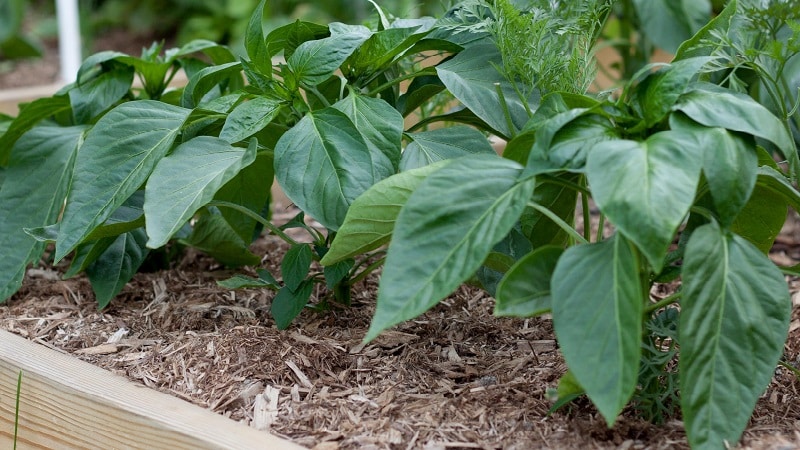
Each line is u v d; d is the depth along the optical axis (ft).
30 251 6.43
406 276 4.18
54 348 5.99
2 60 15.98
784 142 4.49
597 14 5.67
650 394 4.74
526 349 5.86
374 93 6.01
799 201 4.93
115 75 7.20
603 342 3.93
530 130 4.76
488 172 4.42
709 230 4.29
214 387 5.31
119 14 17.26
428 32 5.61
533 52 5.43
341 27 5.72
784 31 6.58
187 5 16.60
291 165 5.21
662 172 4.00
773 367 4.27
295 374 5.44
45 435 5.48
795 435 4.65
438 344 5.92
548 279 4.32
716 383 4.17
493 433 4.75
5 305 6.84
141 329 6.29
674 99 4.41
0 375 5.72
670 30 9.03
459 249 4.19
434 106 7.42
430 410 5.00
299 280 5.71
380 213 4.80
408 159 5.46
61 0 12.36
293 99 5.74
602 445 4.59
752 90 8.02
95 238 5.81
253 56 5.55
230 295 6.78
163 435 4.76
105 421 5.07
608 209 3.96
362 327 6.12
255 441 4.55
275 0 16.25
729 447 4.25
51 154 6.72
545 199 5.52
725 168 4.22
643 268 4.62
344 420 4.92
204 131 6.22
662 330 4.70
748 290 4.27
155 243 4.83
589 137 4.39
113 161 5.53
